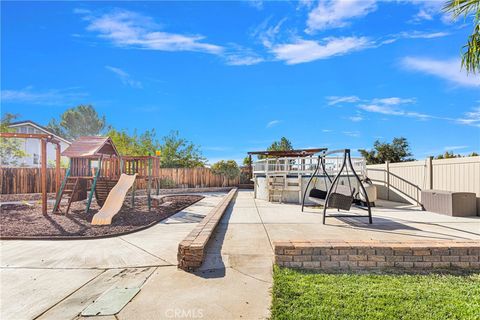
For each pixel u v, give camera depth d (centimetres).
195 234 427
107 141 967
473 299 272
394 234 493
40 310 259
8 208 909
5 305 269
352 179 972
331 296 278
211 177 1895
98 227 608
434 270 357
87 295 288
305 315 244
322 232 516
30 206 952
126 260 394
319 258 364
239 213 757
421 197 822
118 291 296
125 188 834
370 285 305
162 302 272
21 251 439
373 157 2064
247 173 1986
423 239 453
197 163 2178
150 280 324
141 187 1656
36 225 631
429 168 854
